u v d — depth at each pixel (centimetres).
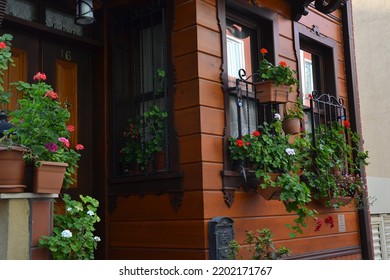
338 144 593
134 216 482
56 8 504
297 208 488
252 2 531
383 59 1064
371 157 1062
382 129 1055
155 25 511
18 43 467
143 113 487
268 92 490
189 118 453
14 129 336
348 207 637
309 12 625
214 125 458
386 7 1069
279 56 557
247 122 511
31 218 328
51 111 367
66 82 505
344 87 674
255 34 555
